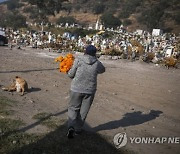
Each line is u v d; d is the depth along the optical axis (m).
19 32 45.84
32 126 6.36
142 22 88.94
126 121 7.55
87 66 5.71
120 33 53.19
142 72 17.95
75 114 5.87
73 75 5.82
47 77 12.82
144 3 102.88
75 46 29.77
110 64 20.78
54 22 99.31
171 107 9.54
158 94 11.39
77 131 6.07
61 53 26.03
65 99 9.05
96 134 6.32
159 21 80.25
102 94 10.39
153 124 7.56
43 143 5.54
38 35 39.47
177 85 13.99
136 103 9.61
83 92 5.71
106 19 84.19
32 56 21.20
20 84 9.29
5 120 6.50
